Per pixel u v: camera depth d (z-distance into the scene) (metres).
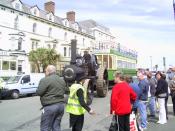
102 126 11.34
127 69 30.05
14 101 20.86
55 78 7.55
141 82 10.63
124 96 7.98
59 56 48.47
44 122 7.44
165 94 12.01
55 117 7.59
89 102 16.33
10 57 39.06
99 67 20.00
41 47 51.66
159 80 12.09
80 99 7.57
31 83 24.91
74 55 16.23
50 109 7.36
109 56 24.62
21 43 50.72
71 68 13.48
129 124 8.15
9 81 24.16
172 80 13.80
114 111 8.00
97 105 16.89
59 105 7.47
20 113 14.61
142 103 10.66
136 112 10.52
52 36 59.25
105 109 15.49
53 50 48.31
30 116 13.70
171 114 14.38
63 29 62.97
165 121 12.01
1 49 44.72
